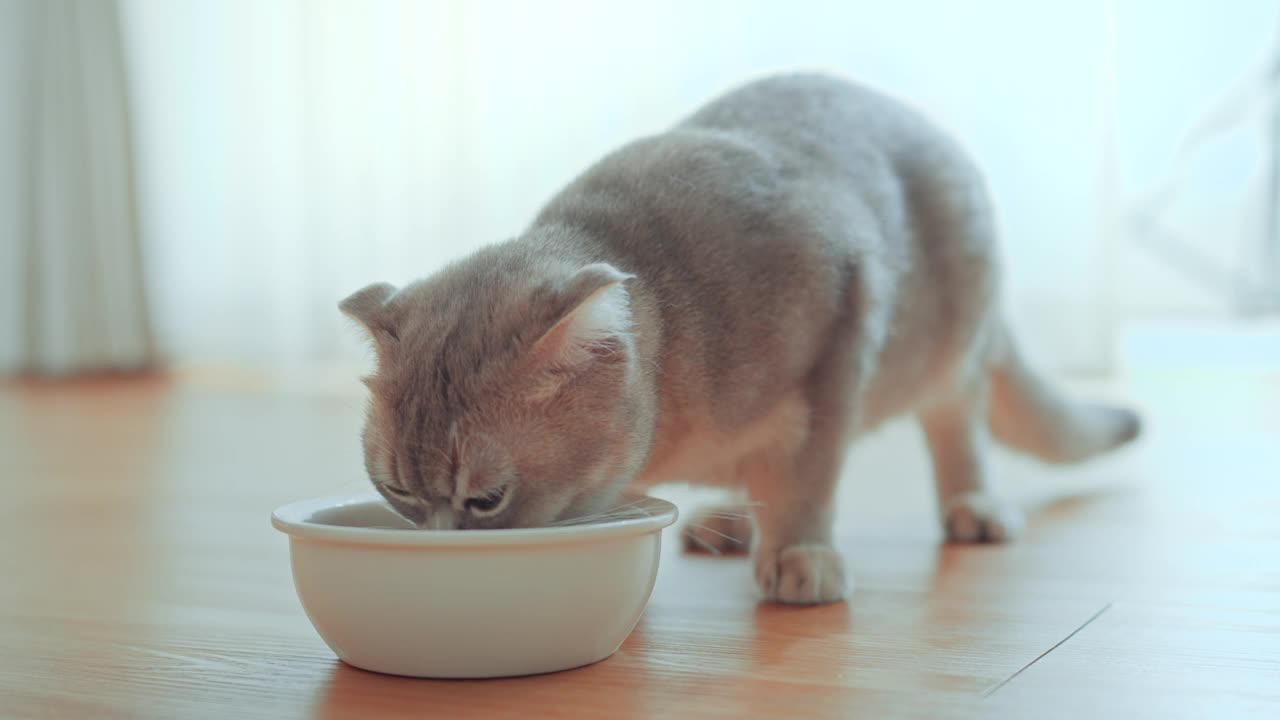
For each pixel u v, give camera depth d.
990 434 1.06
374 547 0.63
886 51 1.84
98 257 2.42
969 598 0.78
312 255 2.27
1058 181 1.81
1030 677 0.65
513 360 0.67
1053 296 1.83
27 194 2.41
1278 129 1.98
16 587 0.82
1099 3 1.78
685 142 0.81
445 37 2.13
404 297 0.72
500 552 0.63
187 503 1.08
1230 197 2.03
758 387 0.77
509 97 2.09
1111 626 0.72
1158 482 1.14
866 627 0.73
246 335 2.36
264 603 0.78
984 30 1.81
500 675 0.64
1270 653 0.68
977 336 0.93
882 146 0.88
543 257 0.73
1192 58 1.98
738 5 1.92
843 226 0.80
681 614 0.76
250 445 1.47
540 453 0.68
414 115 2.17
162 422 1.70
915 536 0.95
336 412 1.79
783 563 0.78
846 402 0.80
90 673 0.67
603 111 2.03
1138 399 1.76
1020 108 1.81
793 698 0.63
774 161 0.81
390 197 2.21
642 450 0.72
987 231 0.92
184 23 2.37
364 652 0.65
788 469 0.80
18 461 1.35
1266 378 2.02
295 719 0.61
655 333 0.73
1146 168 2.02
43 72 2.40
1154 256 2.06
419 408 0.67
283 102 2.31
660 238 0.76
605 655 0.67
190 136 2.38
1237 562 0.85
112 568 0.87
